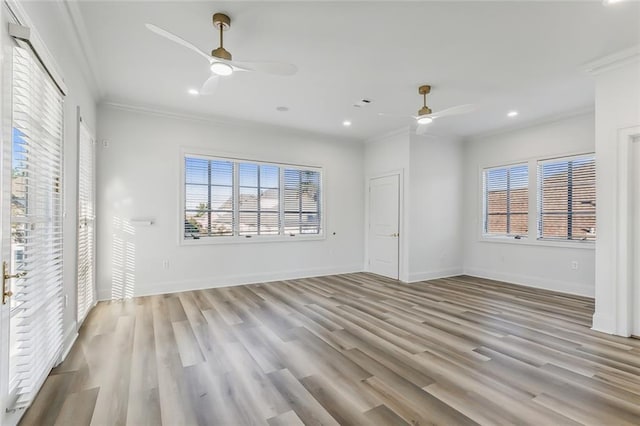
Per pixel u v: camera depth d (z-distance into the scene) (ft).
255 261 17.62
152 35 8.92
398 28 8.56
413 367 7.83
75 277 9.44
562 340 9.52
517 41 9.14
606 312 10.17
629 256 9.79
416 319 11.46
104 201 13.84
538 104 14.12
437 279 18.70
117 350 8.71
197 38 9.11
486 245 19.12
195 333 10.00
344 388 6.88
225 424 5.69
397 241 18.80
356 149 21.11
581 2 7.45
